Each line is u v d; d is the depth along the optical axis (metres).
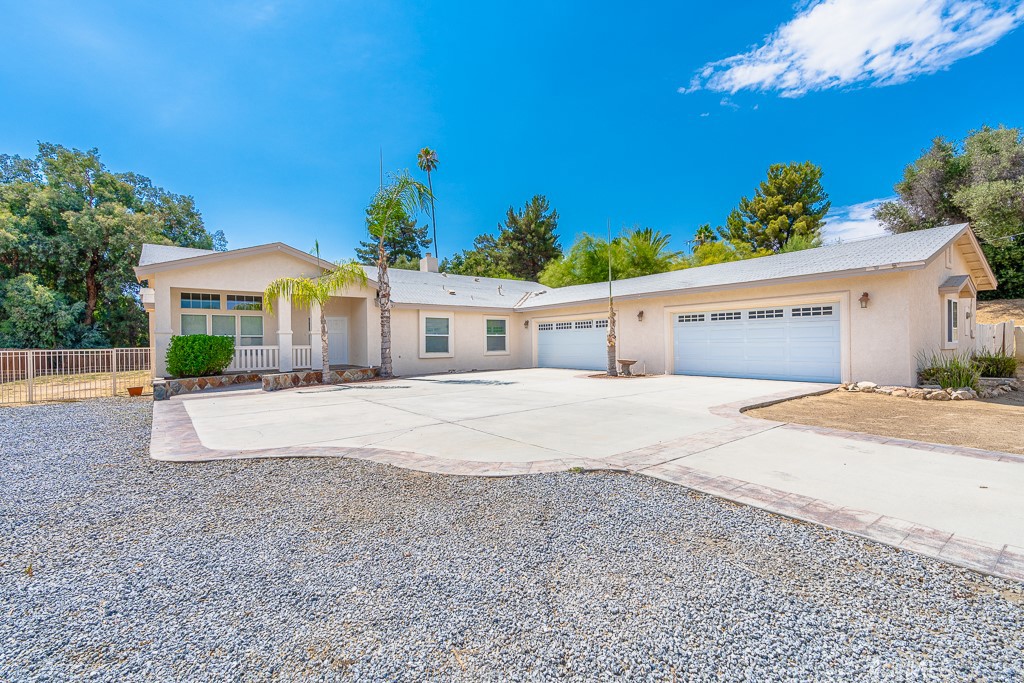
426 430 6.84
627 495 4.05
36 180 29.56
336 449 5.72
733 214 41.38
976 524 3.35
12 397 12.03
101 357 14.58
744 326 14.03
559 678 1.92
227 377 13.59
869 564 2.84
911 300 10.79
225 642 2.17
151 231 28.88
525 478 4.52
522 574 2.78
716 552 3.03
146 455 5.59
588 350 18.83
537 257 45.59
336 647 2.13
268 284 15.41
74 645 2.15
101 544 3.23
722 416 7.70
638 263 30.88
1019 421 7.36
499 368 20.78
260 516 3.71
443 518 3.63
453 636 2.21
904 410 8.45
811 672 1.93
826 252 14.09
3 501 4.07
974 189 23.52
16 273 25.09
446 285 21.83
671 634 2.20
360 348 17.69
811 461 4.97
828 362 12.26
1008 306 22.91
